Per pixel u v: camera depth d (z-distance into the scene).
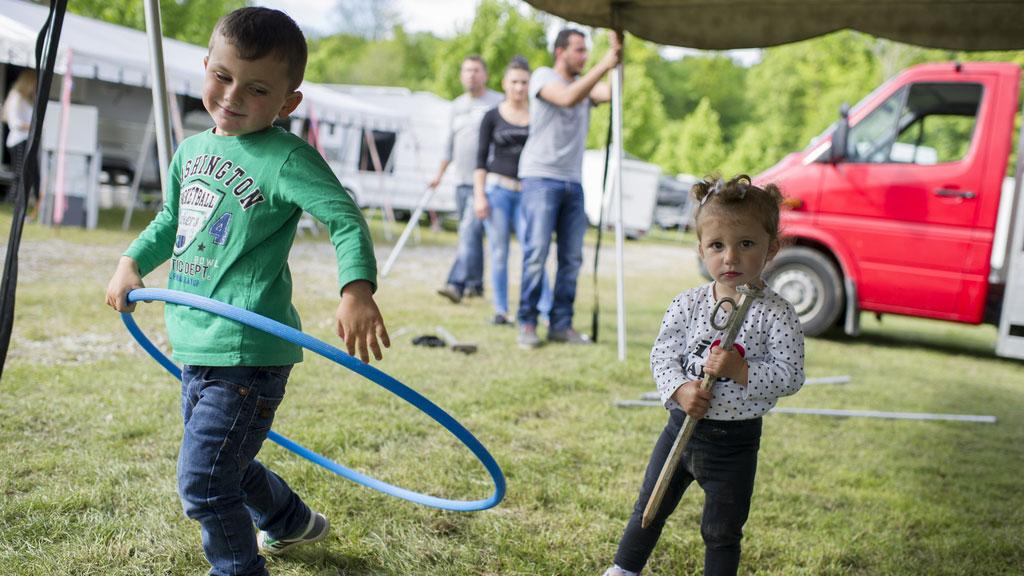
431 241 15.16
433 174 17.62
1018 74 7.23
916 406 5.46
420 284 9.23
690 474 2.27
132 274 2.12
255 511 2.34
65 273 7.43
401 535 2.69
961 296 7.34
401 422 3.87
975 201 7.25
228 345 1.95
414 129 17.45
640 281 12.00
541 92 5.80
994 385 6.48
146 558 2.40
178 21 26.59
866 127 7.78
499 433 3.91
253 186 1.99
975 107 7.41
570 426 4.14
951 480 3.87
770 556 2.82
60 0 2.57
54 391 3.92
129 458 3.14
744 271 2.12
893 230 7.54
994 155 7.19
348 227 1.90
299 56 1.99
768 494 3.42
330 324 6.41
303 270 9.59
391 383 1.94
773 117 33.00
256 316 1.85
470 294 8.29
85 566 2.31
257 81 1.92
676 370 2.14
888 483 3.72
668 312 2.27
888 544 2.98
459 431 2.10
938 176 7.39
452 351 5.75
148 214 14.03
